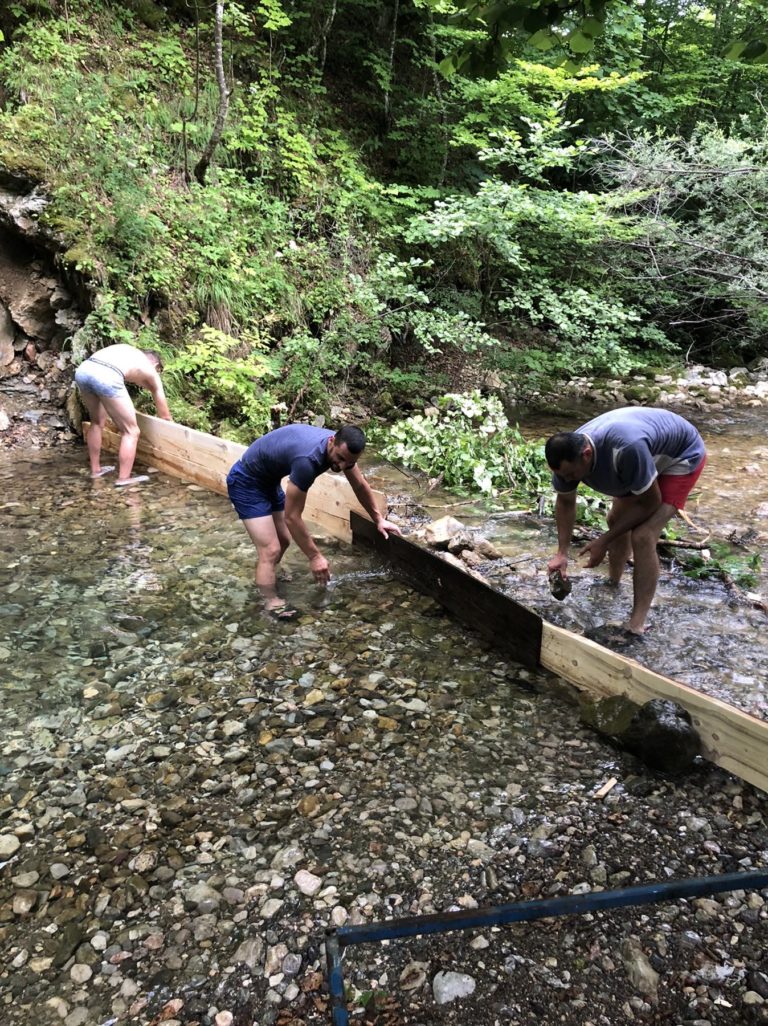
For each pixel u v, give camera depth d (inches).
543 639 129.0
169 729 113.9
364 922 80.7
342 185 374.0
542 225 354.6
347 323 320.8
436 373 364.8
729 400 395.5
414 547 159.2
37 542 183.2
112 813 96.8
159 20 372.8
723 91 501.0
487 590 138.5
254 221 329.7
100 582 162.6
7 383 279.0
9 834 92.8
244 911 82.4
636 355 440.5
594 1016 70.5
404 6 424.8
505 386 375.2
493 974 74.8
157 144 322.3
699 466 132.0
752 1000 71.6
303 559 176.9
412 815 97.0
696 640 142.6
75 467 243.6
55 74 302.4
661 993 72.5
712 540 193.2
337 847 91.6
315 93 403.9
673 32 505.0
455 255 389.4
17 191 273.6
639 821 95.8
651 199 400.5
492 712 119.0
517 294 359.6
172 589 159.8
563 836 93.4
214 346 276.1
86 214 276.4
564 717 117.7
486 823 95.7
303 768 105.8
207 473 222.8
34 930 79.7
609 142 387.5
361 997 72.3
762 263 385.7
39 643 137.5
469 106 396.2
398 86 427.8
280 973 75.2
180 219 302.5
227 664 131.7
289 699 121.9
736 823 95.3
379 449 280.4
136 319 278.1
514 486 237.5
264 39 404.8
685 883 68.5
